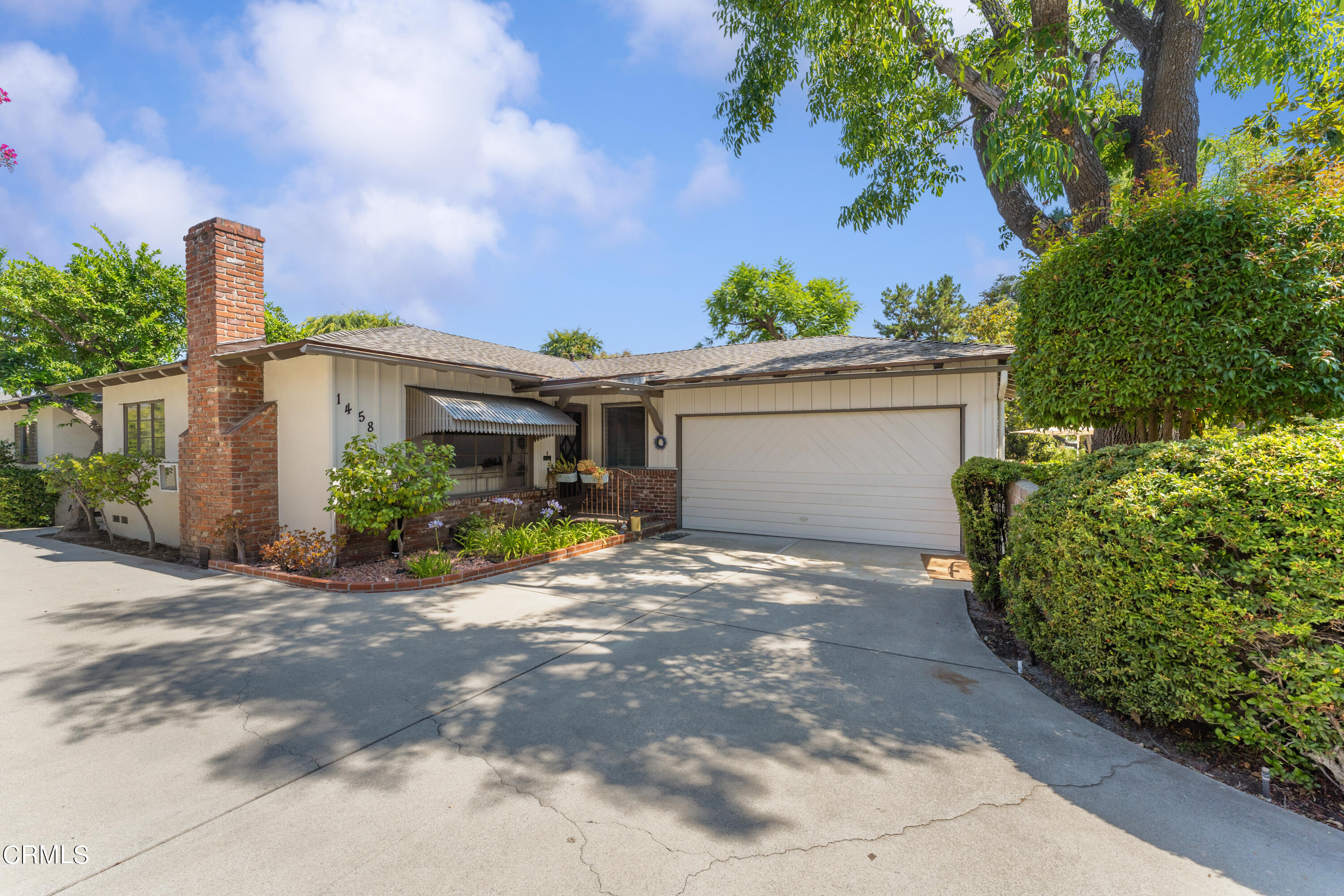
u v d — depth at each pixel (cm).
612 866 281
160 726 433
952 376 1157
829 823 316
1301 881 270
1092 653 445
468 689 502
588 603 785
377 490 919
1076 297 636
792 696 490
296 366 1020
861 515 1259
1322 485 338
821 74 1224
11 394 1778
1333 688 322
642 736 418
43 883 268
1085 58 1040
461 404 1138
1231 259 541
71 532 1473
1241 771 366
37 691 496
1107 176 938
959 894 262
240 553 996
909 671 545
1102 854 290
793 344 1605
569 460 1545
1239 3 964
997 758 386
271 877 273
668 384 1316
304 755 391
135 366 1761
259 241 1068
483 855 290
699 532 1424
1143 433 709
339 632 657
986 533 754
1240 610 344
